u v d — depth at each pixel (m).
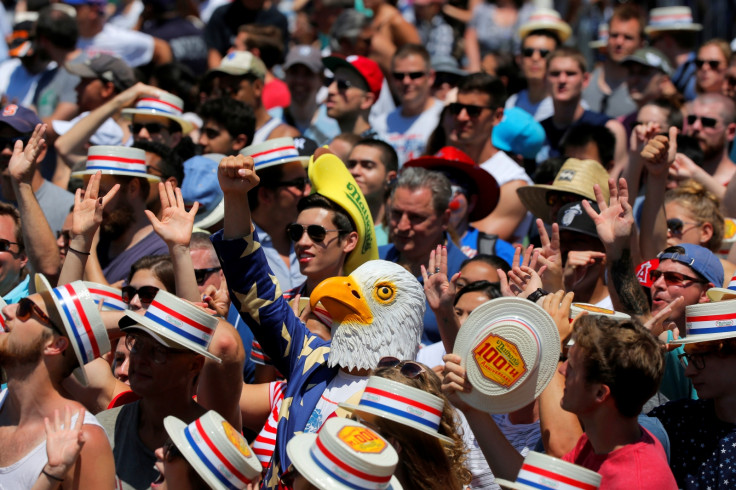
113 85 34.03
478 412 15.45
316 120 37.91
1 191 29.98
